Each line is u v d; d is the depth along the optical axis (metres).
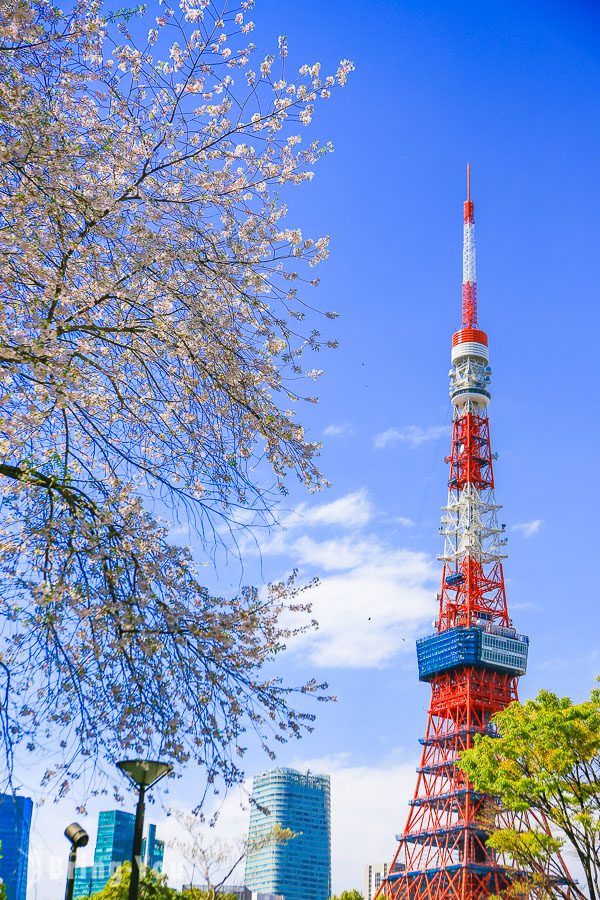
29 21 13.34
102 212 13.82
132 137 15.22
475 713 150.88
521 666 159.38
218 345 15.17
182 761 13.80
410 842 143.38
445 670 159.88
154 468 14.42
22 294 13.76
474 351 186.75
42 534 13.26
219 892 57.25
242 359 15.38
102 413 15.23
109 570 13.16
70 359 13.51
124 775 14.11
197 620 13.62
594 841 36.59
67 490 13.62
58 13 13.82
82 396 13.71
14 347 12.46
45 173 13.52
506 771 39.16
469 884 127.81
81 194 13.89
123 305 14.81
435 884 135.75
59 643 13.04
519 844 40.16
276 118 15.65
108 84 14.91
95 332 15.09
